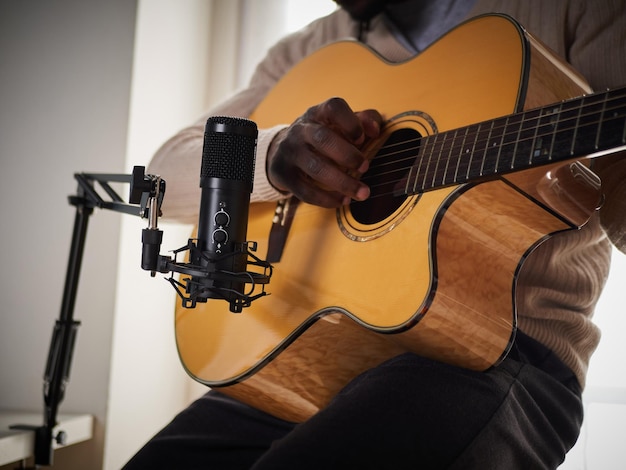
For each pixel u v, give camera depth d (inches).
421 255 41.0
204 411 55.6
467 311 40.7
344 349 47.4
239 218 40.6
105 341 85.9
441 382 41.7
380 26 63.7
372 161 47.0
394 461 38.5
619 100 33.0
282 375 50.1
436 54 48.4
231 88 102.6
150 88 91.4
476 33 45.9
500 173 37.4
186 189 60.1
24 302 87.7
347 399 42.4
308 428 41.3
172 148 63.3
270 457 40.4
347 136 46.9
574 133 34.3
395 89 50.2
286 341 48.1
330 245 47.5
